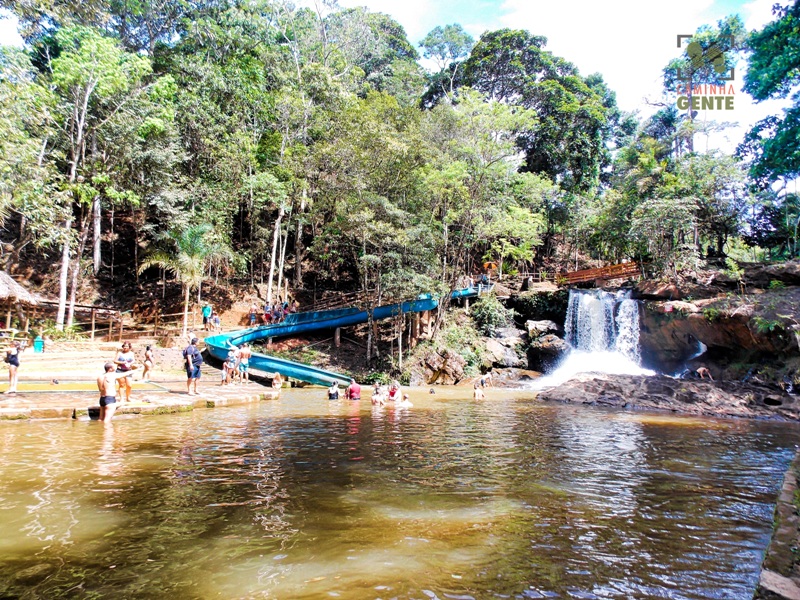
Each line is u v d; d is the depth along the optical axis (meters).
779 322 20.56
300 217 32.16
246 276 34.00
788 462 9.30
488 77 46.84
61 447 8.53
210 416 13.08
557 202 42.16
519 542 4.91
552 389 21.05
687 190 30.33
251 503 5.88
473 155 30.19
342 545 4.68
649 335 27.09
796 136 13.72
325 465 8.03
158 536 4.76
